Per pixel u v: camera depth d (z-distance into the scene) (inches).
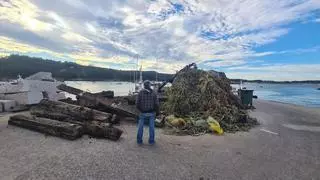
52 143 273.4
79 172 199.5
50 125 304.3
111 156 239.1
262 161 244.2
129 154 247.6
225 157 252.1
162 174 203.3
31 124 324.2
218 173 210.8
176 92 474.3
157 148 272.8
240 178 202.5
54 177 188.4
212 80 491.8
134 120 430.3
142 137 305.1
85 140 288.8
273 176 208.4
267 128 404.8
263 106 731.4
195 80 498.0
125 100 533.3
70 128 288.8
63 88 471.8
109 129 296.8
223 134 350.3
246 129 386.3
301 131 389.4
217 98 458.6
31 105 519.8
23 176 188.2
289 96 1549.0
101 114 368.5
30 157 228.7
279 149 286.7
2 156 229.3
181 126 374.6
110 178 191.5
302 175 211.8
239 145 298.4
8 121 350.6
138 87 847.7
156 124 381.1
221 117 407.5
